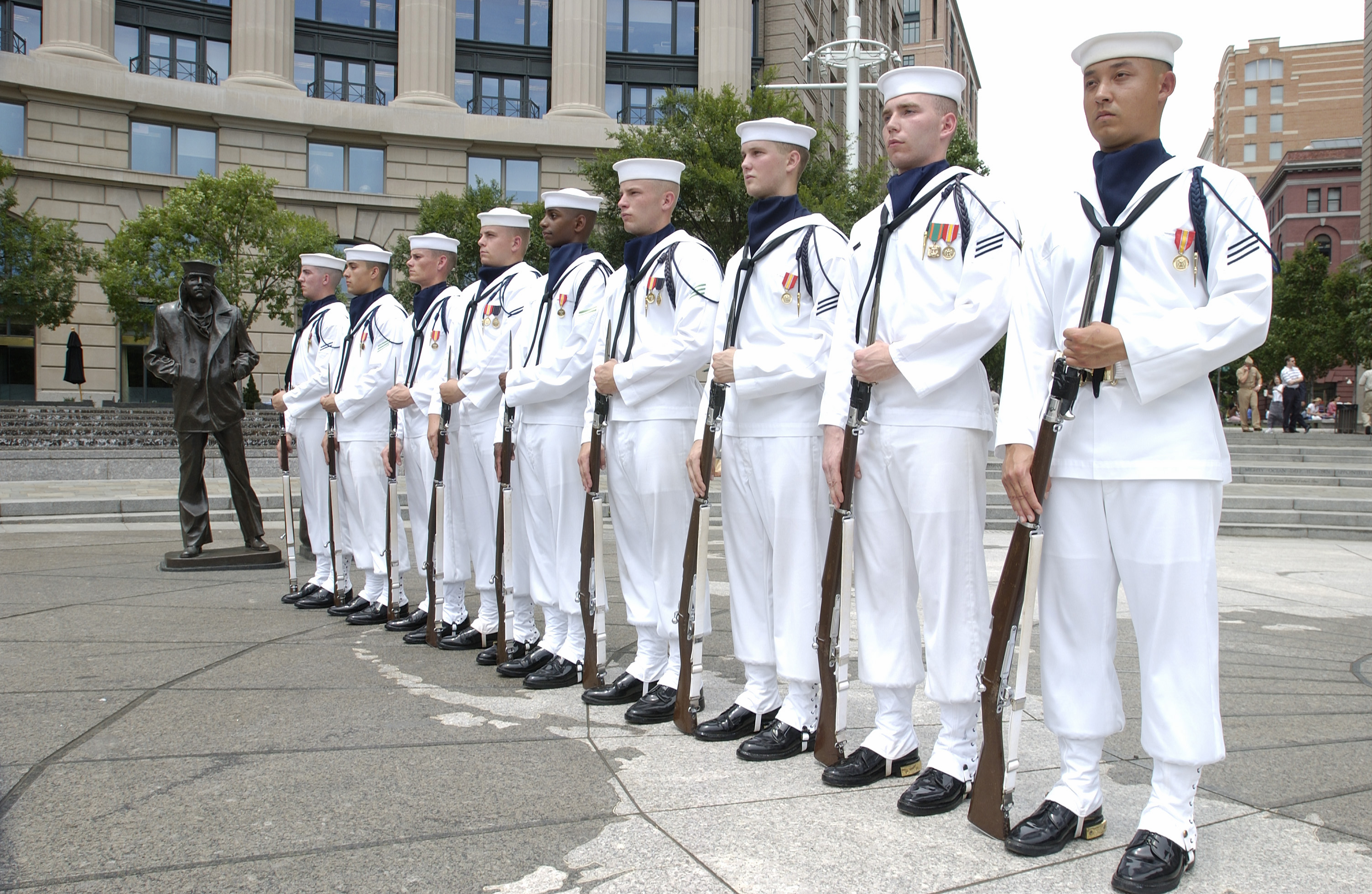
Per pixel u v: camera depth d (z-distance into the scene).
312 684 4.82
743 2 32.44
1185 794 2.84
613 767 3.69
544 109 34.50
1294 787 3.48
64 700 4.45
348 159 32.75
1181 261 2.88
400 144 32.72
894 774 3.61
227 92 31.08
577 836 3.04
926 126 3.58
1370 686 4.90
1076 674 3.03
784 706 3.95
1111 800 3.41
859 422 3.49
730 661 5.47
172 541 10.42
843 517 3.55
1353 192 71.31
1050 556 3.05
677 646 4.39
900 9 48.97
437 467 5.68
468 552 5.94
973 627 3.39
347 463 6.48
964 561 3.38
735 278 4.14
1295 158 72.56
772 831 3.09
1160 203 2.92
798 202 4.15
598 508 4.62
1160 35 2.92
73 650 5.43
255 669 5.11
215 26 32.31
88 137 30.28
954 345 3.32
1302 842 3.03
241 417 8.61
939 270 3.44
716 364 4.00
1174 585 2.83
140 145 31.12
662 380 4.36
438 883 2.72
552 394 4.97
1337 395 66.06
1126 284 2.92
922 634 5.05
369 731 4.08
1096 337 2.83
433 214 27.19
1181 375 2.77
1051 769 3.69
